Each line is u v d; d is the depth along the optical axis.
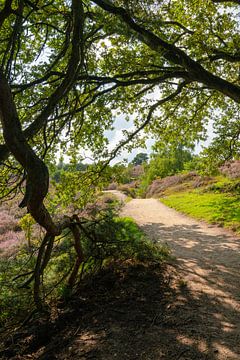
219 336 5.49
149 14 7.27
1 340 6.52
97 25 7.72
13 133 3.85
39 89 9.27
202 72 9.34
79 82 9.37
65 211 11.32
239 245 12.46
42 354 5.55
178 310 6.56
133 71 11.05
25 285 6.68
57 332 6.36
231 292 7.54
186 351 5.06
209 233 15.05
